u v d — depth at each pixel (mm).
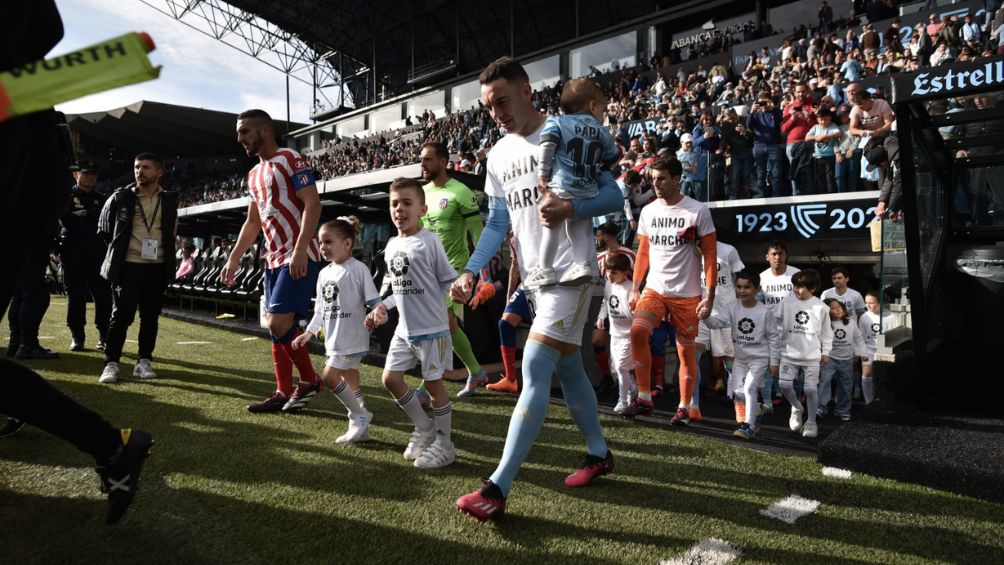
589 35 22859
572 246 2057
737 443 3125
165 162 45562
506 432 3156
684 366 3609
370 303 2863
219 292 9180
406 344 2605
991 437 2832
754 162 7457
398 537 1802
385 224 8867
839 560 1741
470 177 5184
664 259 3602
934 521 2057
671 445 3023
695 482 2430
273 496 2098
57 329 7004
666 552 1758
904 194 3309
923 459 2436
